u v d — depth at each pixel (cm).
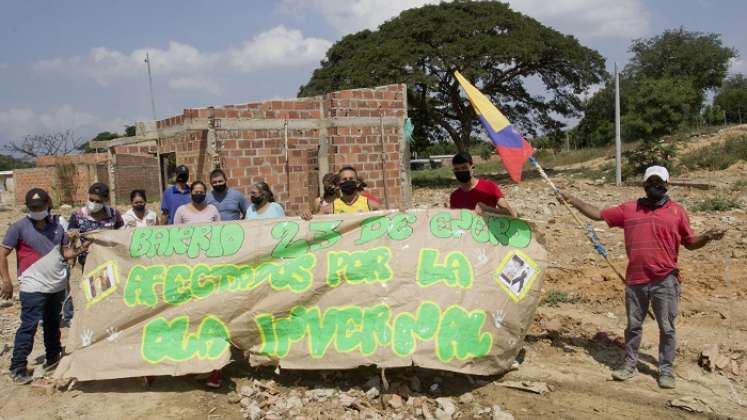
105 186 740
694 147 2998
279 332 555
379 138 1222
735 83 6050
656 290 533
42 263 597
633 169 2512
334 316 548
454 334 530
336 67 3428
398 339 532
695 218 1314
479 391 538
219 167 1071
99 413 521
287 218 589
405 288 546
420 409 504
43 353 689
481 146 5884
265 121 1120
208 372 554
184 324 565
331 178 720
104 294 582
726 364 568
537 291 562
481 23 3089
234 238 584
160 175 1260
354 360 533
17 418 521
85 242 621
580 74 3300
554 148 5097
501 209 578
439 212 577
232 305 560
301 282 557
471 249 559
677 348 616
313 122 1175
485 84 3400
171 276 577
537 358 609
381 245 564
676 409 496
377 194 1226
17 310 891
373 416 493
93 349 569
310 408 514
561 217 1502
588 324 699
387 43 3122
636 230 541
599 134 5388
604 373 569
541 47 3059
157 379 581
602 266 964
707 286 813
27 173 3412
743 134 2981
